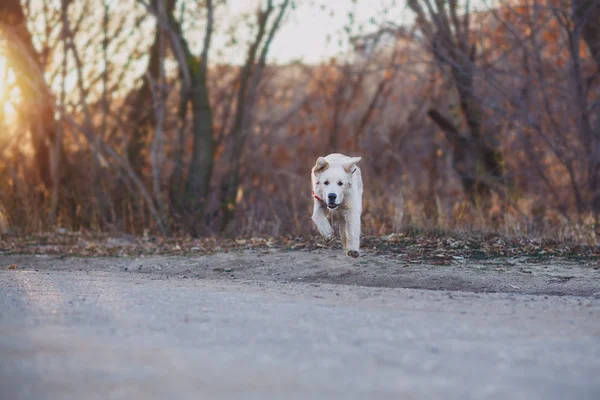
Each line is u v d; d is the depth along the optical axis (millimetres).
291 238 14211
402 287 9891
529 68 21375
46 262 12523
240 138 25781
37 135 22734
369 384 4426
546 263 10914
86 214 19609
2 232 16047
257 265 11453
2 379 4418
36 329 5781
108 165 21859
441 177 29859
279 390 4270
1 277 9781
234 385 4352
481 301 7922
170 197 22688
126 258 12734
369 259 11336
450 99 23391
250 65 26531
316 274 10750
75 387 4270
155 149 20953
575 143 20938
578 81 19562
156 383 4367
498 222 15289
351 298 8016
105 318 6312
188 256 12570
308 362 4918
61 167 22609
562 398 4246
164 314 6570
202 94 23750
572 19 19562
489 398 4176
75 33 23500
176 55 23500
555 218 16609
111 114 23766
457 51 20531
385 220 15031
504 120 20922
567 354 5426
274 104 33156
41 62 23422
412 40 22562
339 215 10742
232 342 5469
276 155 31344
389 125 30250
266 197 21125
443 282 9914
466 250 11891
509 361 5113
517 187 21547
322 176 10008
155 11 22859
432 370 4793
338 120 31812
